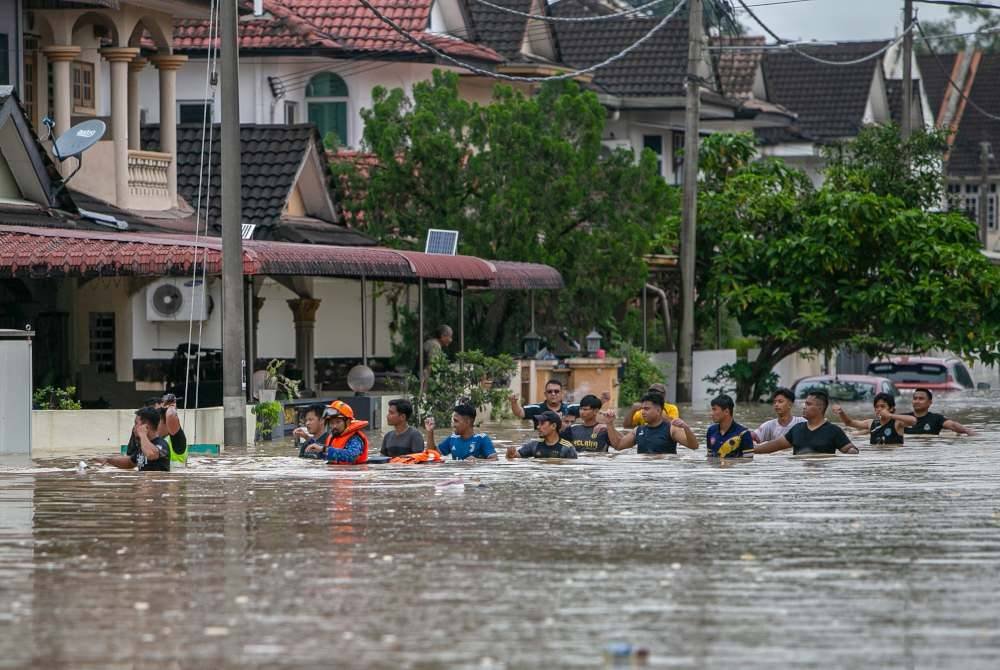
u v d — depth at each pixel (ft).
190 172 271.69
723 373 318.65
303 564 94.89
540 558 96.58
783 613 80.59
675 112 439.63
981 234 547.49
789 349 322.14
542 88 286.87
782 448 167.12
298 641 75.15
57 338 231.50
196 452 179.63
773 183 325.83
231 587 87.71
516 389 249.55
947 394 335.67
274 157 268.82
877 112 567.18
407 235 275.80
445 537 105.29
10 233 199.11
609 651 72.54
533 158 276.62
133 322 229.25
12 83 234.38
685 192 300.81
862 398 308.81
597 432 169.27
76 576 91.25
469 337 279.90
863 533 106.22
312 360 255.50
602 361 264.52
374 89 283.79
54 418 189.06
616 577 90.12
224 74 194.39
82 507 122.72
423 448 162.91
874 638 75.46
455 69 345.10
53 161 235.61
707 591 86.12
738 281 315.37
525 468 152.35
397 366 274.57
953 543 101.86
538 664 71.05
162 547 101.71
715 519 113.39
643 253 287.28
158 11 258.16
